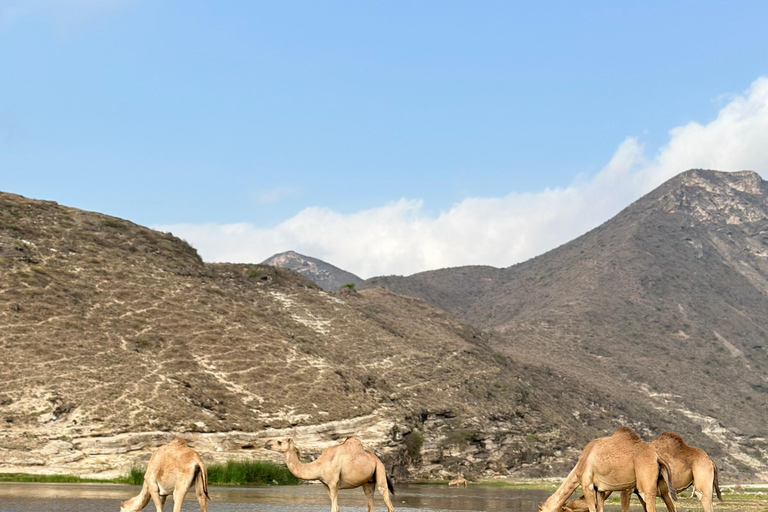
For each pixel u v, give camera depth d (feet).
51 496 101.55
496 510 113.91
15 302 216.33
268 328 274.16
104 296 245.45
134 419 180.24
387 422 238.89
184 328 246.06
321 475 70.69
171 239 321.32
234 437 192.24
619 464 60.18
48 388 181.27
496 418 296.10
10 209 279.49
